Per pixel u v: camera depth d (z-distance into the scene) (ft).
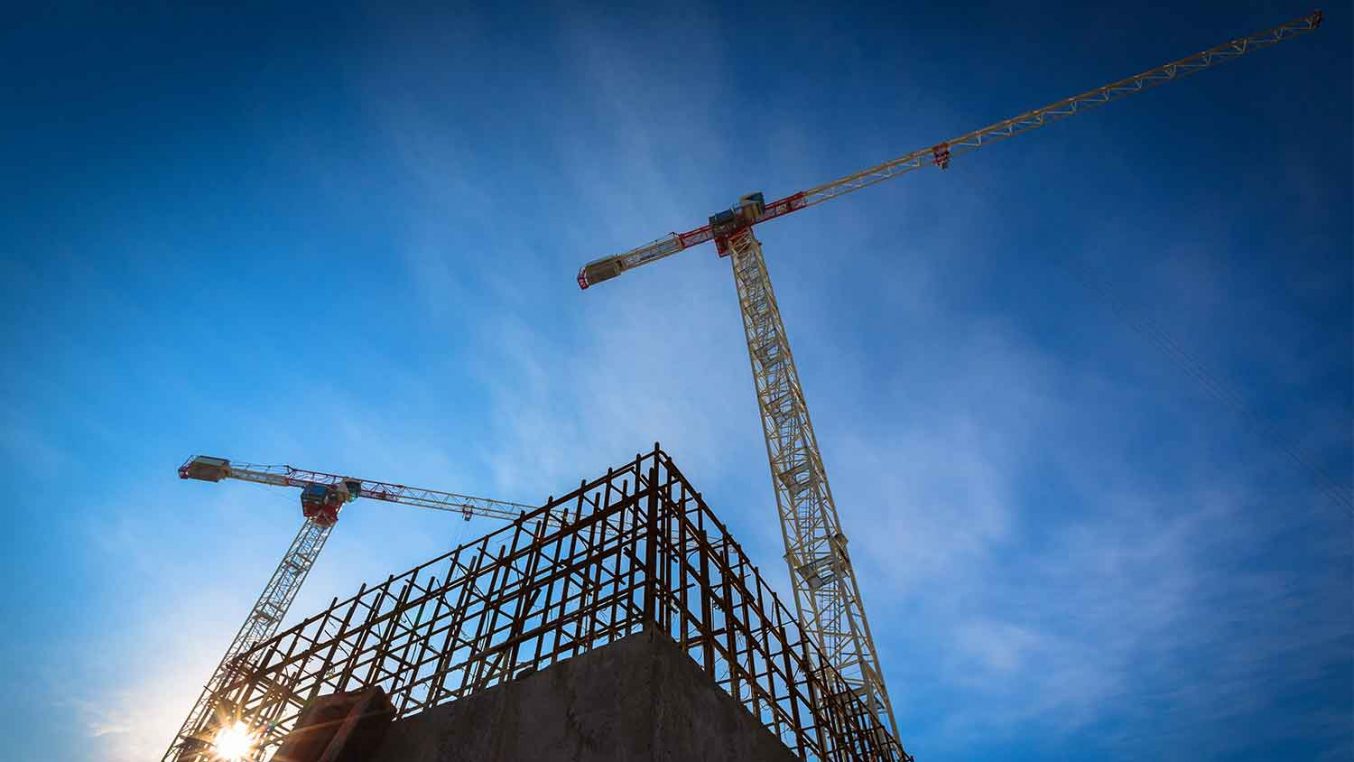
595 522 46.03
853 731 54.75
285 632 57.36
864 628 158.81
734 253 263.90
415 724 42.16
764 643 49.78
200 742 53.72
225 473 367.45
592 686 35.70
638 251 281.13
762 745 41.65
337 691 46.98
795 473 197.06
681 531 44.93
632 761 31.71
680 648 37.93
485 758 37.06
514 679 39.83
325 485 363.15
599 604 41.91
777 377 222.89
